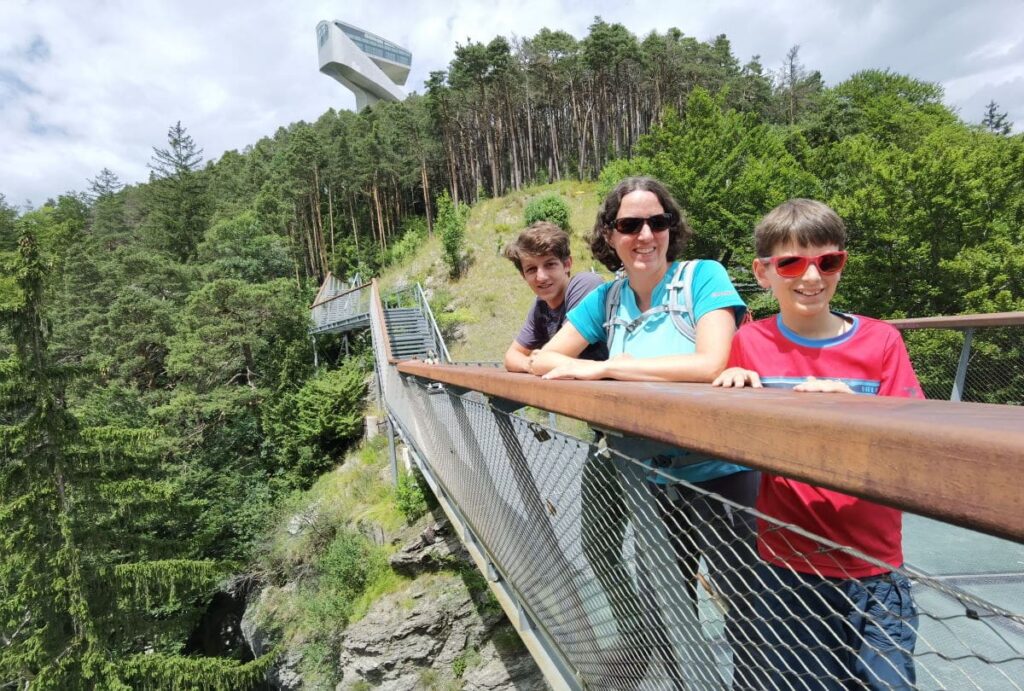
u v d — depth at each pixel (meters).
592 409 1.01
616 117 42.34
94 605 9.80
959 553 1.89
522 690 9.91
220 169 62.44
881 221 14.39
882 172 14.46
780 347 1.18
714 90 41.69
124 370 23.97
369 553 11.88
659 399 0.77
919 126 28.19
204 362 20.86
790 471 0.54
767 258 1.18
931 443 0.38
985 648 1.16
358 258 44.03
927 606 1.49
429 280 27.88
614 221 1.58
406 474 12.60
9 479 9.87
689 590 0.97
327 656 11.29
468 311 23.33
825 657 0.91
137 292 27.70
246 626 13.58
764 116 42.97
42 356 10.47
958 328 3.31
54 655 9.52
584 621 1.66
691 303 1.45
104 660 9.34
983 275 13.05
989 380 3.28
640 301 1.63
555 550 1.75
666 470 1.09
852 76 38.34
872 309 14.94
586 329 1.79
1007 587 1.65
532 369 1.70
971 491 0.35
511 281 25.03
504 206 33.69
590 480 1.29
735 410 0.61
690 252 20.83
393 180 46.69
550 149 46.84
